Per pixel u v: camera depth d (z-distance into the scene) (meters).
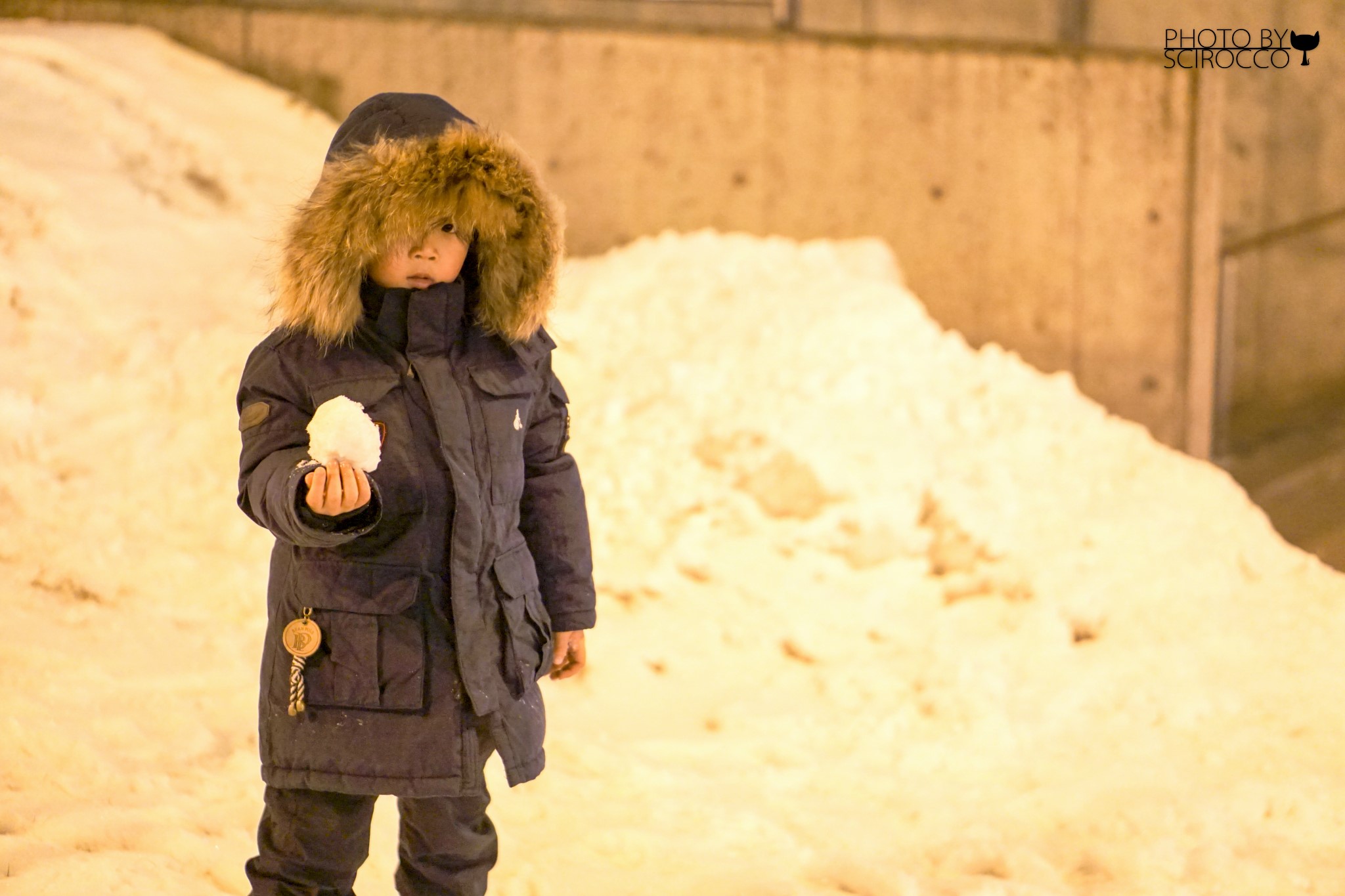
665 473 7.82
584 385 8.52
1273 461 10.91
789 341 8.85
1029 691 6.44
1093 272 10.92
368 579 3.18
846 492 7.68
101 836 4.30
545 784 5.16
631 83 10.59
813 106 10.68
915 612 7.28
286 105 10.57
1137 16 10.98
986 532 7.65
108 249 8.47
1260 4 11.02
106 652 5.80
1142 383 11.02
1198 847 4.88
